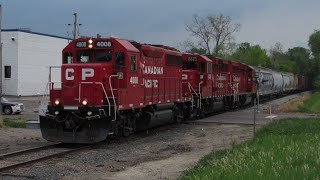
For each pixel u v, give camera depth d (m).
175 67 26.91
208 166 11.10
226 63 40.12
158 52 23.89
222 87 38.53
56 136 18.27
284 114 37.66
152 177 12.29
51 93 18.64
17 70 54.97
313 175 8.05
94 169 13.49
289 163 9.71
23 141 19.33
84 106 17.97
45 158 14.88
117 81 19.30
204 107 33.69
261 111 41.16
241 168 9.42
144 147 18.08
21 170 12.98
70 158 15.26
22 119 30.02
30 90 57.09
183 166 13.89
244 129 25.03
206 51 99.69
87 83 18.28
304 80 120.75
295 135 16.83
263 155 11.30
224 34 100.06
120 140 19.97
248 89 50.53
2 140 19.53
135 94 20.69
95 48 19.61
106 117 18.05
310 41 132.38
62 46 63.22
